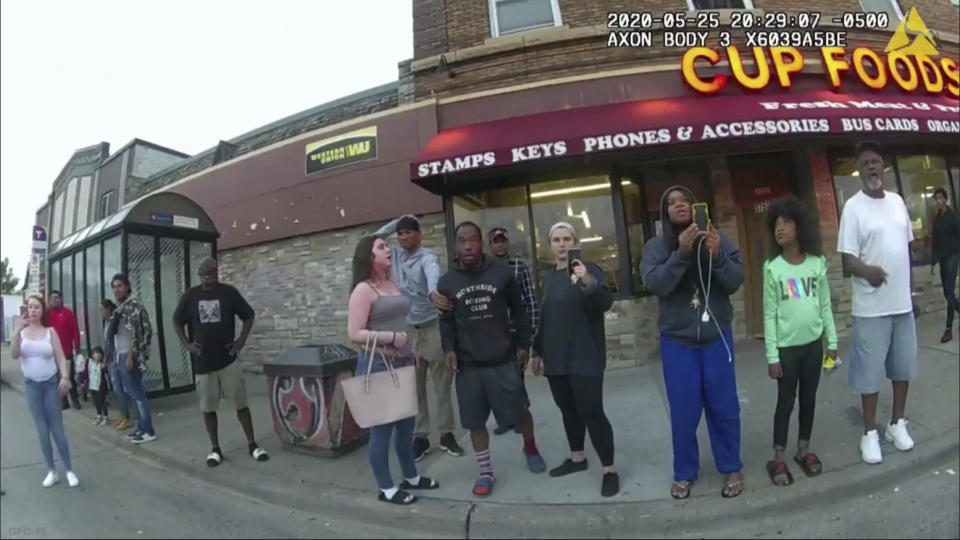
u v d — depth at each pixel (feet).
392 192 26.66
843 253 13.01
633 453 14.37
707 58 23.98
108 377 22.48
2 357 45.37
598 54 25.05
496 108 25.22
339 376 16.16
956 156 28.19
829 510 11.43
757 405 16.90
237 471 15.38
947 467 12.85
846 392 17.17
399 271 16.11
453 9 26.84
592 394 12.17
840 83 24.70
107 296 25.50
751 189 27.04
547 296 12.86
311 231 28.78
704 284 11.75
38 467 17.53
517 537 11.43
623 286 23.94
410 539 11.70
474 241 12.85
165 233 25.22
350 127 27.73
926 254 26.89
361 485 13.84
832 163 25.82
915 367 13.12
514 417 12.98
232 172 32.35
